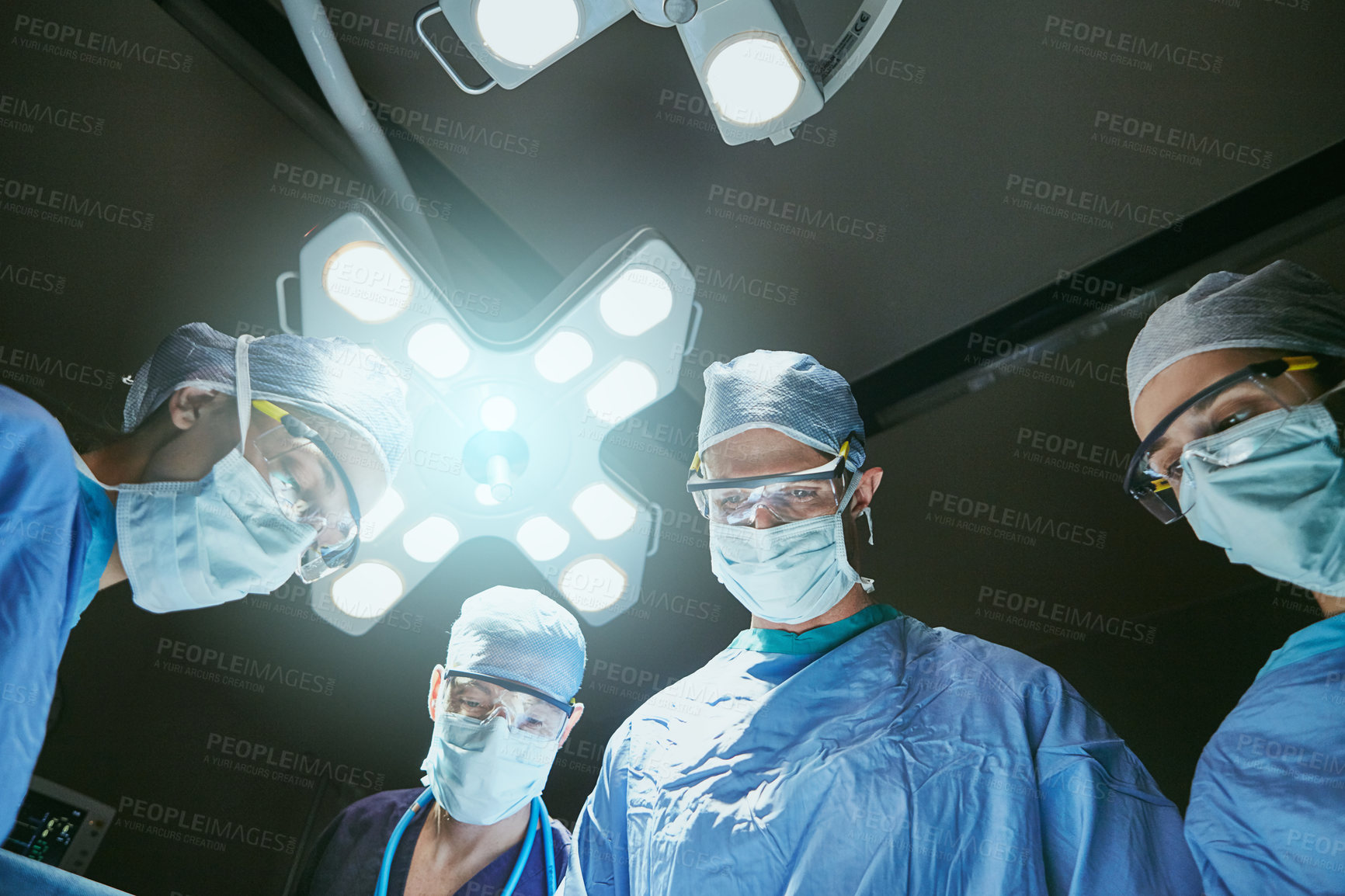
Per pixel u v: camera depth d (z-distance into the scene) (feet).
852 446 6.46
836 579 6.11
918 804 5.30
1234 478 6.47
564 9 5.01
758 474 6.31
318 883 6.98
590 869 6.09
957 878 5.09
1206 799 6.33
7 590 4.41
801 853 5.33
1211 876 6.11
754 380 6.52
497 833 6.99
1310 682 6.35
